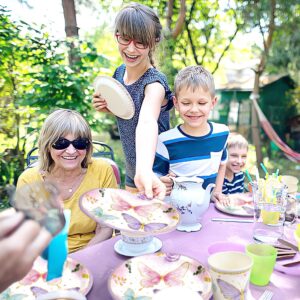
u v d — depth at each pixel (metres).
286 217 1.19
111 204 1.02
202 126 1.51
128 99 1.48
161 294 0.62
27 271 0.44
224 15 4.87
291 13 4.39
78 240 1.33
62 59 3.04
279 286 0.80
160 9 4.30
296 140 6.65
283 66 5.25
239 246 0.97
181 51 4.69
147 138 1.18
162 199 0.97
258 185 1.12
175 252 0.97
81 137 1.37
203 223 1.19
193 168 1.50
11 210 0.49
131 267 0.84
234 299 0.69
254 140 5.62
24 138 3.16
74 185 1.41
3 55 2.95
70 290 0.76
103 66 3.42
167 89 1.51
